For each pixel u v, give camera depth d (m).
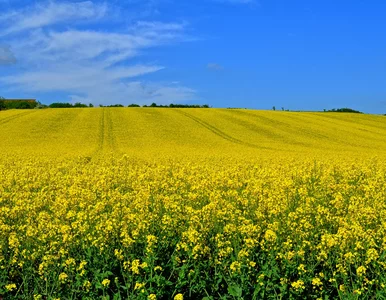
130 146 52.12
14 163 28.09
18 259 9.15
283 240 9.99
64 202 12.33
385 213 11.56
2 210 11.78
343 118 93.19
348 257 8.45
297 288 7.84
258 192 13.71
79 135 61.72
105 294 8.20
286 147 55.44
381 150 54.41
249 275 8.50
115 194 14.02
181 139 60.69
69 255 9.23
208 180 16.80
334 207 13.19
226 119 83.19
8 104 138.75
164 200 12.56
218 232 10.41
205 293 8.46
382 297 7.82
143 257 8.98
